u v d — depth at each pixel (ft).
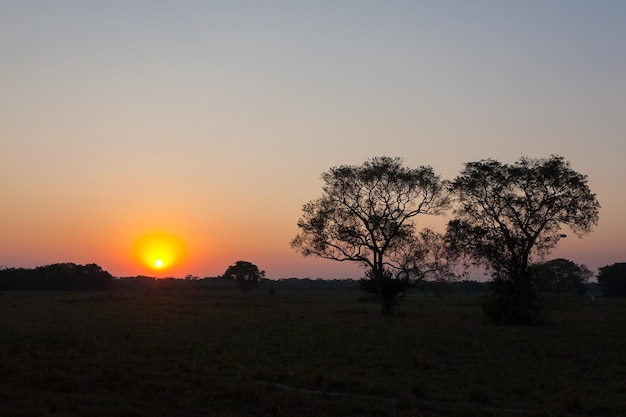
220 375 62.90
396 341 100.12
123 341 91.35
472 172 163.32
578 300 318.65
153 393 53.26
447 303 292.20
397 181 187.52
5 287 436.35
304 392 56.29
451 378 64.64
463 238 163.94
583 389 59.93
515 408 51.80
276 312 182.39
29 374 57.36
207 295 368.89
